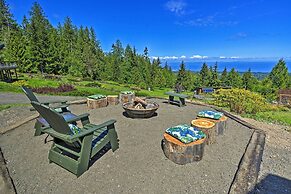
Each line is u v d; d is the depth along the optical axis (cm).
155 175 244
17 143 339
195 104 702
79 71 3023
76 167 240
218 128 382
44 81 1944
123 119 493
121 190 216
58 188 219
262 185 247
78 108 614
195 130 302
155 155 296
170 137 288
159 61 4397
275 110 880
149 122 468
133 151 309
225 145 339
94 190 216
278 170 284
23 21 3534
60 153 275
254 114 701
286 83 3231
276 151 349
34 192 212
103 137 291
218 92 877
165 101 754
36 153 303
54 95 1328
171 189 219
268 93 3050
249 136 385
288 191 238
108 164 269
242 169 251
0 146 327
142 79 3494
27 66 2419
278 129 498
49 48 2622
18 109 613
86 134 243
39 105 228
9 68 1880
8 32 3069
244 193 206
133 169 257
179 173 250
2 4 3381
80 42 3691
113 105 661
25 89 319
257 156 287
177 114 550
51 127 261
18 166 264
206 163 275
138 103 543
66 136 231
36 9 3369
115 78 3519
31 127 418
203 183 231
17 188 219
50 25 3688
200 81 4153
